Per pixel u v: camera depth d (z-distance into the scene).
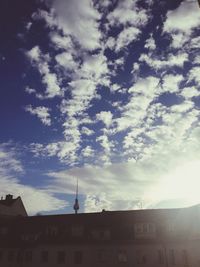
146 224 41.72
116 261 39.72
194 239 37.22
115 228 42.66
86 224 44.38
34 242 43.31
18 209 55.41
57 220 46.81
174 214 43.06
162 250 39.16
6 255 43.81
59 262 41.06
